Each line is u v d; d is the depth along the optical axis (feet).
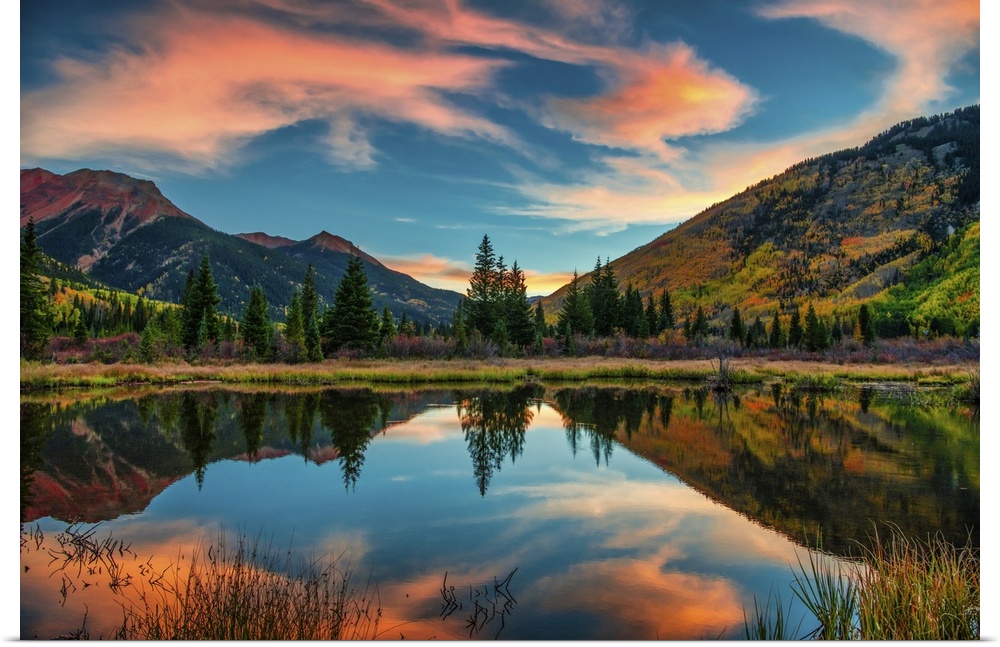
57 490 34.83
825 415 64.54
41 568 22.82
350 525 28.66
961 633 15.49
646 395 87.30
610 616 18.95
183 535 27.14
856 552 24.84
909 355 146.72
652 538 26.73
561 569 23.16
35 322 113.70
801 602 20.03
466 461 42.96
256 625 16.90
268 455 44.65
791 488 35.12
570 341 181.27
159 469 40.22
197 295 170.71
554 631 17.97
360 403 76.23
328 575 22.41
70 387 91.86
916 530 27.58
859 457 43.32
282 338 154.81
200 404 73.67
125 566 23.06
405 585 21.53
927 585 17.06
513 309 211.61
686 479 37.47
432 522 29.14
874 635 15.78
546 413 67.41
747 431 54.70
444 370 115.96
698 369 117.60
